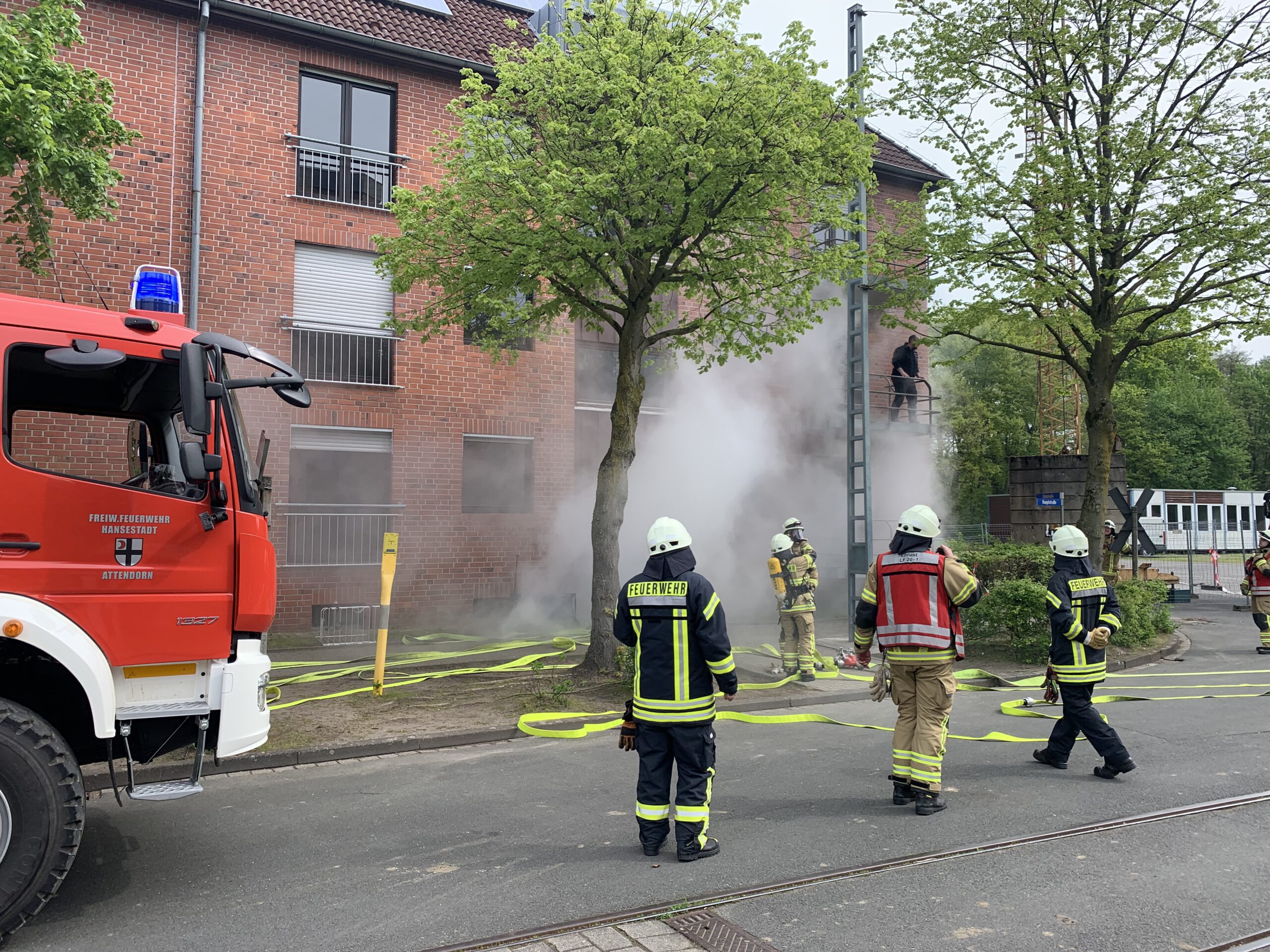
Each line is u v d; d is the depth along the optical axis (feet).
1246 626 50.26
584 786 18.93
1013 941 11.16
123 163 37.63
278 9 41.29
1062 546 19.63
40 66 24.03
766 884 13.08
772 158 26.76
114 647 12.87
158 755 13.78
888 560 17.61
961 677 32.40
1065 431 101.24
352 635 40.04
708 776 14.52
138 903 12.82
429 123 45.14
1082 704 19.10
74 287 36.45
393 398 43.60
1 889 11.30
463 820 16.62
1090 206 37.24
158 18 38.78
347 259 43.14
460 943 11.25
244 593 13.96
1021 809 16.79
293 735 22.63
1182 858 14.07
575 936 11.34
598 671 29.99
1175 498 91.09
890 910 12.07
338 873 13.93
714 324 33.35
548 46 29.32
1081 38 37.65
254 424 39.93
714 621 14.25
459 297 32.89
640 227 30.09
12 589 12.25
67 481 12.83
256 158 40.81
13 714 11.65
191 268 38.47
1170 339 39.99
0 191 35.22
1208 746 21.86
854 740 23.13
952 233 39.68
